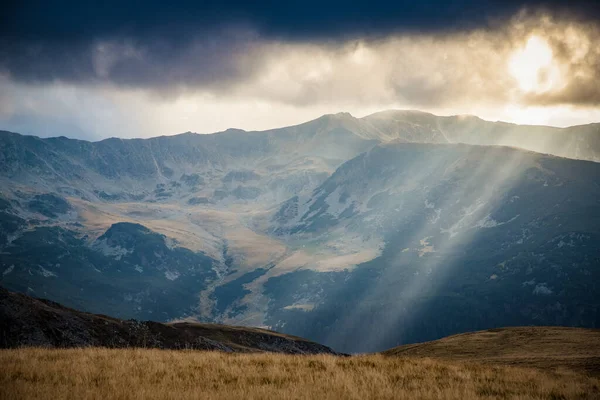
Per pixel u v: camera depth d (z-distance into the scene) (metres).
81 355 33.84
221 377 27.94
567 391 28.20
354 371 31.20
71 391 23.05
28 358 31.67
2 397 21.89
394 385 27.25
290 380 27.53
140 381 25.84
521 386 29.30
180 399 22.44
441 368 34.41
